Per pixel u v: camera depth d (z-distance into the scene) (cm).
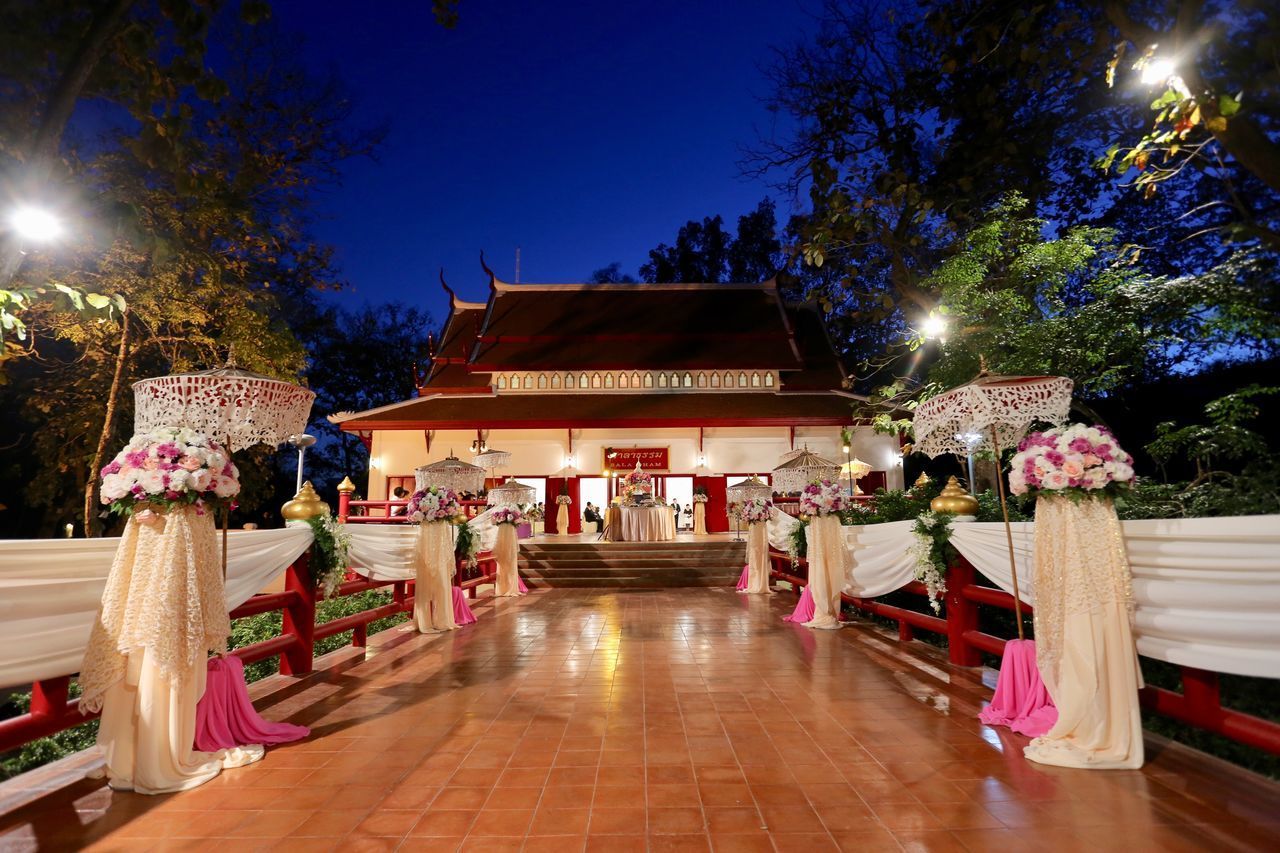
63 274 1279
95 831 321
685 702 535
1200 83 424
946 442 570
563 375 2522
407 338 3656
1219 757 396
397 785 371
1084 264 1050
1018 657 471
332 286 1931
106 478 379
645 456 2359
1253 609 326
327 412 3425
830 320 2858
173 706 378
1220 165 490
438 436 2369
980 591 602
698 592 1380
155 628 369
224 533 445
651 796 353
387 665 682
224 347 1634
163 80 524
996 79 671
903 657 699
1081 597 391
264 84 1683
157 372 1819
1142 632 388
